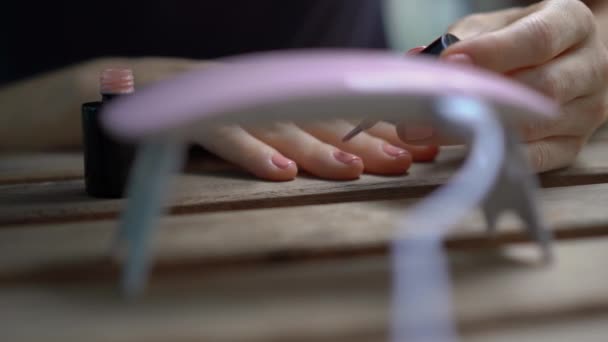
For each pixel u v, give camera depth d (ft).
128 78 1.94
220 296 1.60
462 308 1.56
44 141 2.68
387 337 1.54
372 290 1.61
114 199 1.97
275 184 2.05
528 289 1.60
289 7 3.42
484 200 1.71
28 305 1.59
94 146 1.96
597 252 1.70
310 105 1.53
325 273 1.66
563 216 1.82
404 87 1.53
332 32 3.54
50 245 1.74
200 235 1.76
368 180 2.07
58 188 2.06
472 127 1.56
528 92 1.61
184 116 1.50
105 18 3.28
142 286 1.62
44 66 3.33
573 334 1.55
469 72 1.59
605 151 2.30
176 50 3.34
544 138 2.10
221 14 3.34
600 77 2.11
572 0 2.10
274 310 1.57
